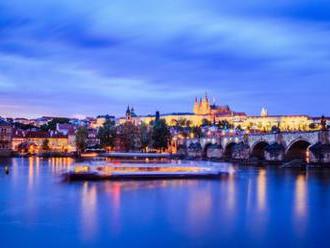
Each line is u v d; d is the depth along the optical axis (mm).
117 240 64750
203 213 82750
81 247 61625
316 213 82938
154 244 63000
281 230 70125
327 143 172625
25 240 64500
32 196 102250
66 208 87188
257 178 142750
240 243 63438
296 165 183500
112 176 137750
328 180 136250
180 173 142500
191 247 61781
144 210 85625
